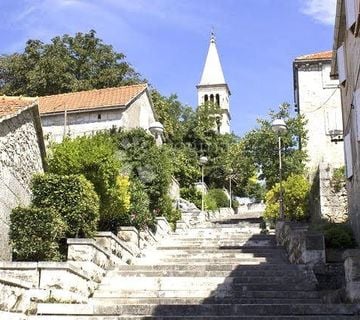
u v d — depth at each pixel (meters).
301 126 32.59
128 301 11.32
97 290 12.17
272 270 13.12
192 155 46.28
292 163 31.56
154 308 10.31
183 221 26.34
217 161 48.22
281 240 18.11
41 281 10.31
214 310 10.25
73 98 31.78
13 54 42.91
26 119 14.32
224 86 85.06
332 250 13.67
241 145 39.72
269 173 32.06
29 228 11.38
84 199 12.74
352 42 15.59
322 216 21.02
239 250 16.84
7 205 12.73
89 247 11.92
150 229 19.64
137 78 43.94
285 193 24.22
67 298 10.35
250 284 12.26
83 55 42.72
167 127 44.50
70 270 10.52
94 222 13.05
